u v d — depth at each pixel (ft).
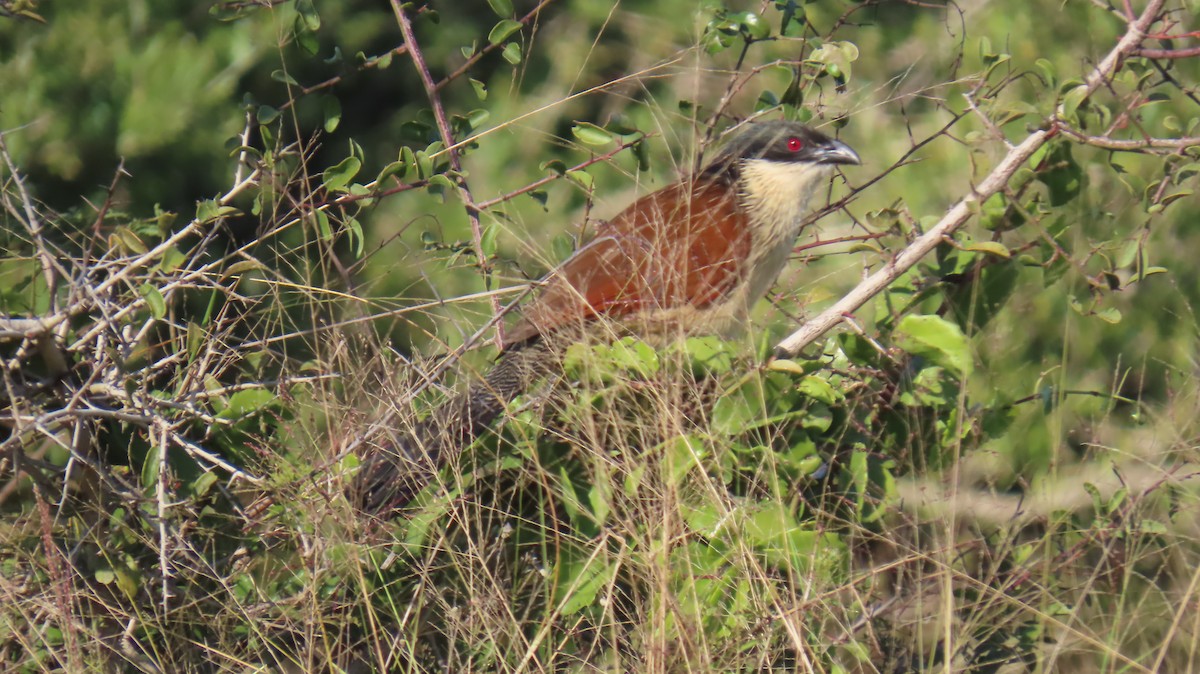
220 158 41.22
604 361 20.42
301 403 22.61
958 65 27.30
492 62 44.57
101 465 21.94
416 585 20.70
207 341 22.88
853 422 22.22
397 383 21.94
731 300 25.63
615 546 20.11
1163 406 25.89
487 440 20.98
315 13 25.76
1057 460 23.35
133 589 21.24
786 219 27.76
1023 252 24.52
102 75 40.27
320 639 20.75
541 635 19.12
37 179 39.78
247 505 22.85
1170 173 23.84
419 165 25.55
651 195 27.02
